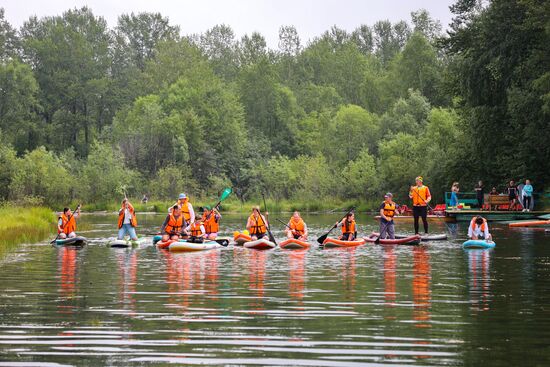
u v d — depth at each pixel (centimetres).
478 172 4700
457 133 5503
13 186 5675
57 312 1075
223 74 11981
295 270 1609
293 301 1170
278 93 9888
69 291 1290
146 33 11969
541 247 2144
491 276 1477
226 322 996
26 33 10794
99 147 6888
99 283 1398
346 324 980
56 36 10162
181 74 9925
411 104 7075
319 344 866
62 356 815
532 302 1151
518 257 1861
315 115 10075
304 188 6744
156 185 7050
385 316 1036
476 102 4378
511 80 4138
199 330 945
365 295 1231
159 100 8875
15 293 1266
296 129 9712
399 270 1595
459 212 3862
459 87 4809
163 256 1967
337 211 5834
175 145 7856
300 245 2231
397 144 5912
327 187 6356
